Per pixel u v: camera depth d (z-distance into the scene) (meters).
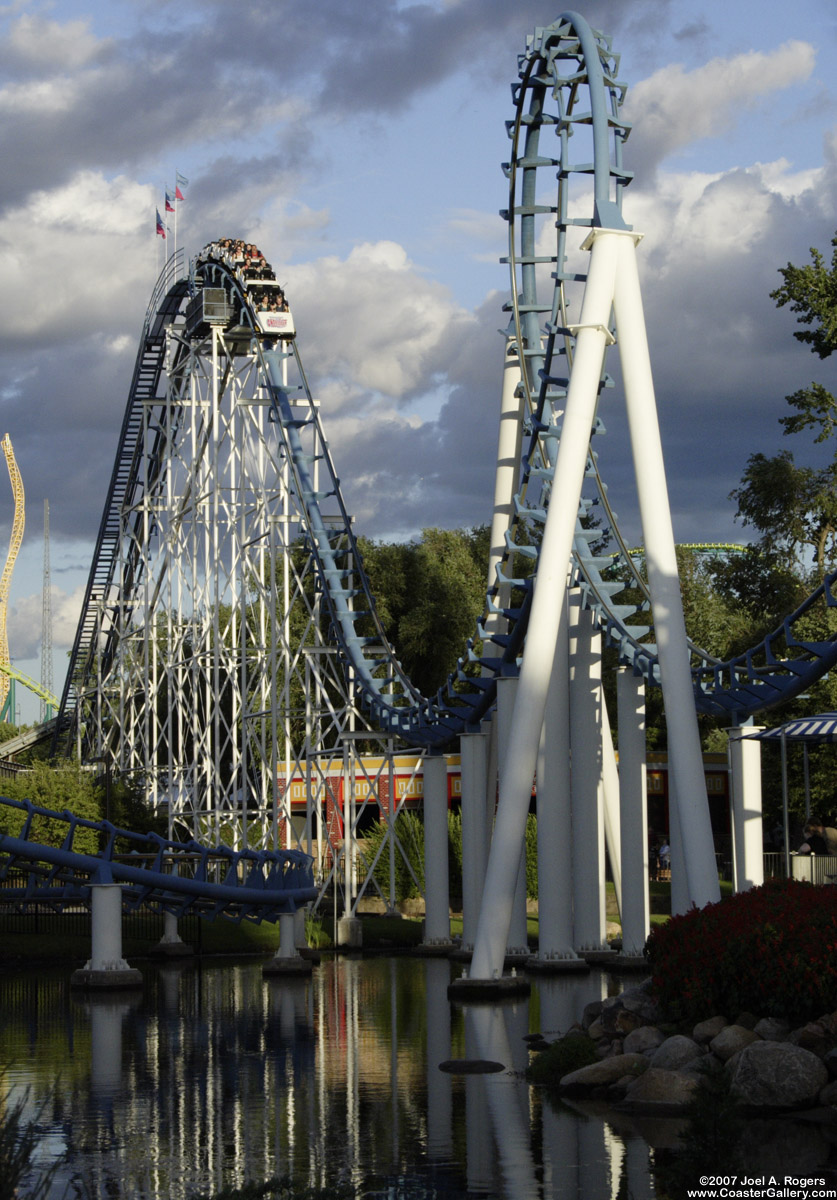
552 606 23.97
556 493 23.78
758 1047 13.91
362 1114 14.48
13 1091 16.30
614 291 23.41
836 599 22.50
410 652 68.31
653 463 22.83
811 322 46.38
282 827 50.09
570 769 31.97
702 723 66.62
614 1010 17.23
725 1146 11.02
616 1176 11.48
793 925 15.07
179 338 47.41
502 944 24.70
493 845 24.72
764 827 55.31
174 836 51.94
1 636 127.62
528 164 27.92
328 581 41.28
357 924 39.75
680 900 28.73
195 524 46.38
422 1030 20.88
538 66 26.92
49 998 27.39
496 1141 12.96
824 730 28.20
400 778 55.31
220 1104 15.26
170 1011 24.55
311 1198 9.91
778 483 55.44
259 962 36.00
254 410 44.56
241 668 44.75
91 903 30.81
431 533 79.69
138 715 56.53
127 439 54.06
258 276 43.09
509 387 32.97
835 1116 13.22
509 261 28.25
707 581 65.38
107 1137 13.66
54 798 47.03
